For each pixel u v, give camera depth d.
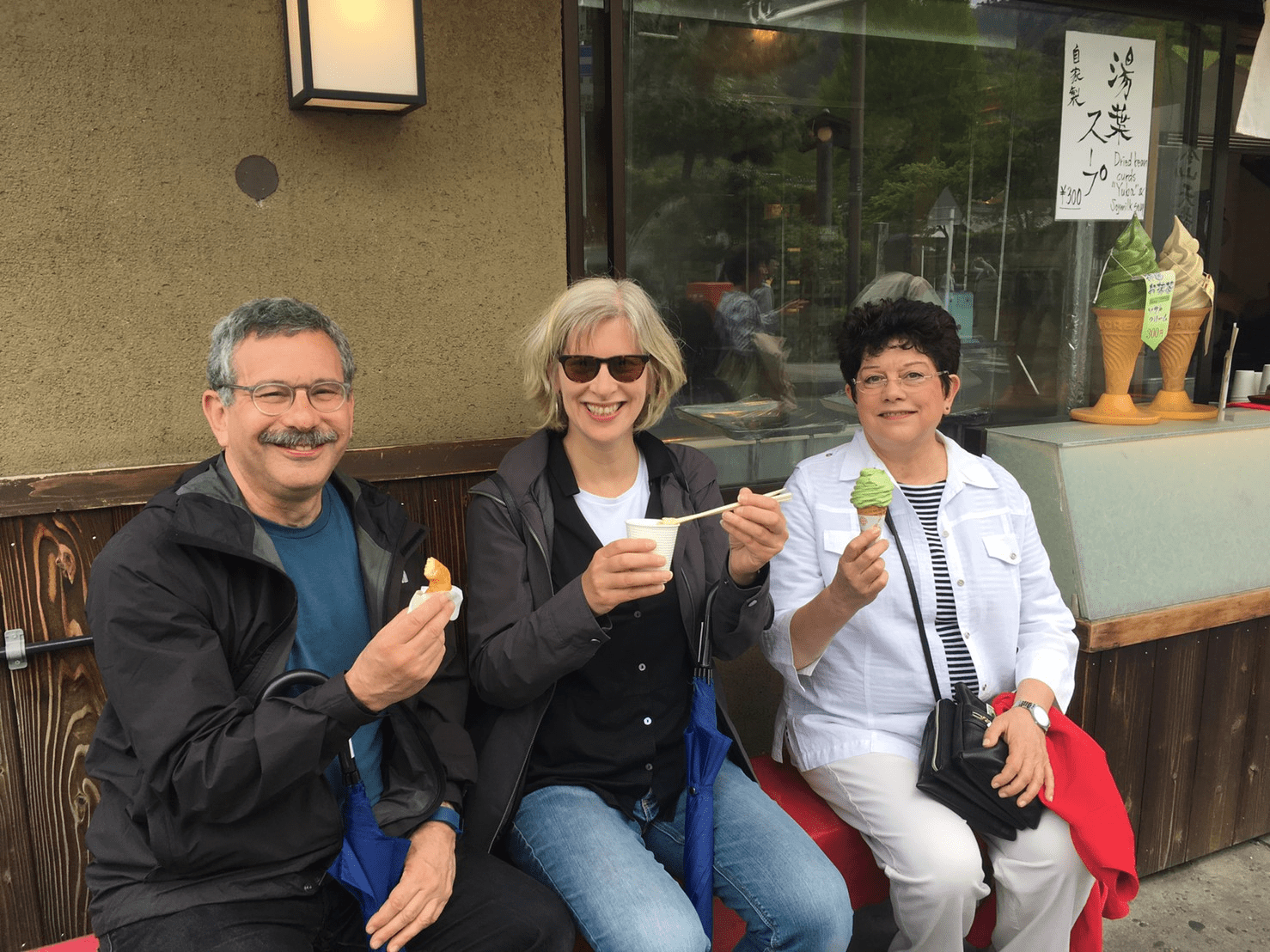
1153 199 3.60
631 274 2.80
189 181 2.12
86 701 2.15
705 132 2.82
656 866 1.86
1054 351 3.52
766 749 3.07
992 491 2.40
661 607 2.07
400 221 2.34
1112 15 3.34
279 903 1.60
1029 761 2.07
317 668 1.78
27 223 1.99
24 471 2.06
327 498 1.87
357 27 2.04
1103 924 2.77
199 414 2.21
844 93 3.00
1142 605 2.83
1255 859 3.13
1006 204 3.33
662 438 2.93
